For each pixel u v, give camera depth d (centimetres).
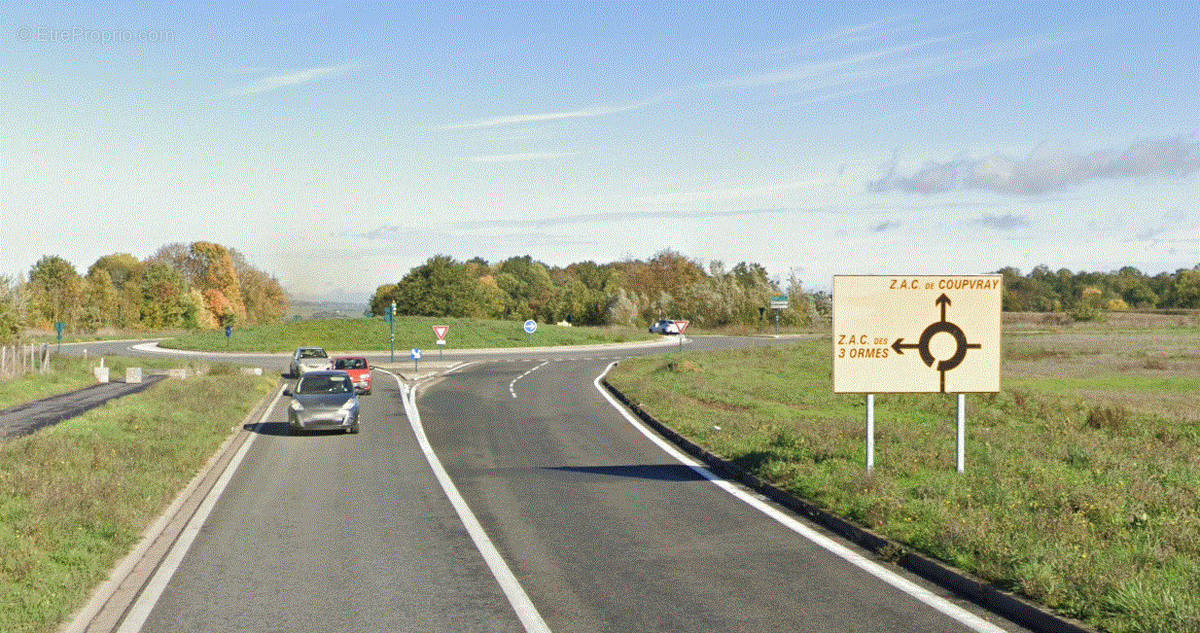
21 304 3819
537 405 2739
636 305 10288
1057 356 4778
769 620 692
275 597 770
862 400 2711
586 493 1280
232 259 13162
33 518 924
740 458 1473
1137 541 829
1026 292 14925
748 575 828
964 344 1262
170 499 1205
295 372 4050
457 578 829
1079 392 3106
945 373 1263
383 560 898
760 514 1116
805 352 4822
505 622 696
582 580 818
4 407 2639
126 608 739
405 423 2289
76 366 4203
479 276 16000
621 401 2855
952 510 976
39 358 4059
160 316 10950
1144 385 3419
